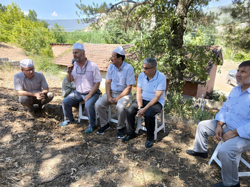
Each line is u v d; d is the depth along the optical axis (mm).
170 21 5180
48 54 15164
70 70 3348
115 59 3035
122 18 7957
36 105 4086
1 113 3463
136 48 5953
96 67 3307
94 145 2857
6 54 18156
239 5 7121
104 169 2305
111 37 23062
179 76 6051
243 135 2033
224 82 19062
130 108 2959
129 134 3037
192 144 3080
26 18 26156
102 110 3189
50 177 2104
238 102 2260
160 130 3531
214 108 6527
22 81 3287
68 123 3521
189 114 4465
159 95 2854
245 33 8180
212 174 2365
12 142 2684
